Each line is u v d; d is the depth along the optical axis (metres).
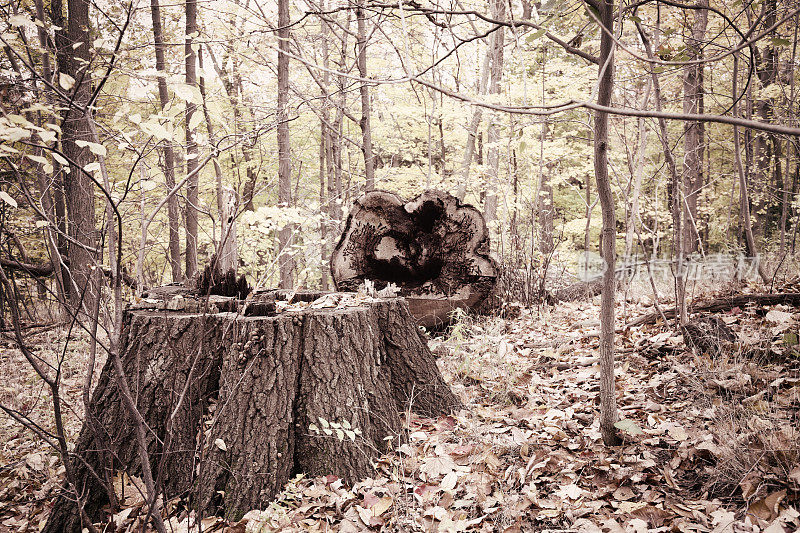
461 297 5.57
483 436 3.00
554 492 2.46
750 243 4.78
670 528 2.08
